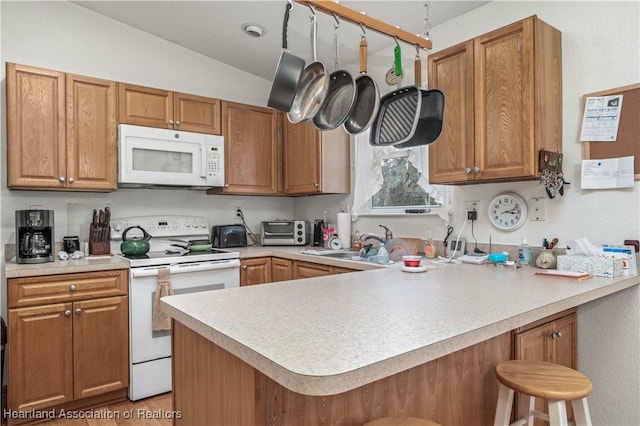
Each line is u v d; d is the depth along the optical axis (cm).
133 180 274
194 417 128
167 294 256
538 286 157
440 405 133
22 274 215
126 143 271
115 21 300
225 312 118
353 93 152
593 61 197
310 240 375
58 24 278
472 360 143
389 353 84
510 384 129
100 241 277
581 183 198
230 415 108
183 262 269
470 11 246
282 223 361
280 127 360
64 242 271
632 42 185
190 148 301
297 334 97
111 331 242
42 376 220
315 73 155
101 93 269
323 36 284
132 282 248
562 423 121
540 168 188
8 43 260
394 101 170
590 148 196
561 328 184
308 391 72
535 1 217
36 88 246
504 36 198
